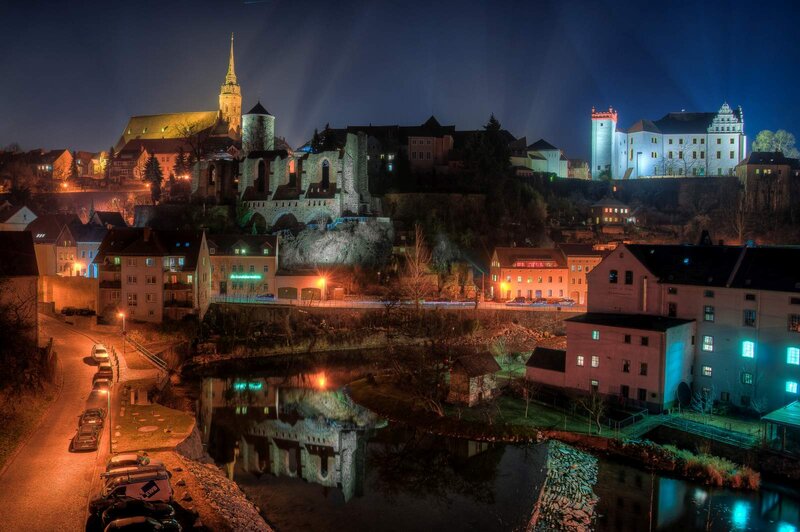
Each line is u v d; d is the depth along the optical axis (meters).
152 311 85.88
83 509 31.36
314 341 92.75
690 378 61.34
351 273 118.00
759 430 52.19
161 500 30.78
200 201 141.25
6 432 41.38
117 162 184.50
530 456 51.12
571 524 39.38
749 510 41.09
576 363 62.88
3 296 60.72
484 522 39.72
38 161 193.00
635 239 145.00
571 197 167.62
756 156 159.25
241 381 75.81
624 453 50.34
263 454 51.06
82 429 40.88
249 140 162.25
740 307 58.31
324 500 42.22
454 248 132.00
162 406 51.28
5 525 29.50
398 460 50.66
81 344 72.31
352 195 135.12
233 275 112.75
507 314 99.19
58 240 111.25
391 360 82.00
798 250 58.75
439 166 161.50
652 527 38.78
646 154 177.25
